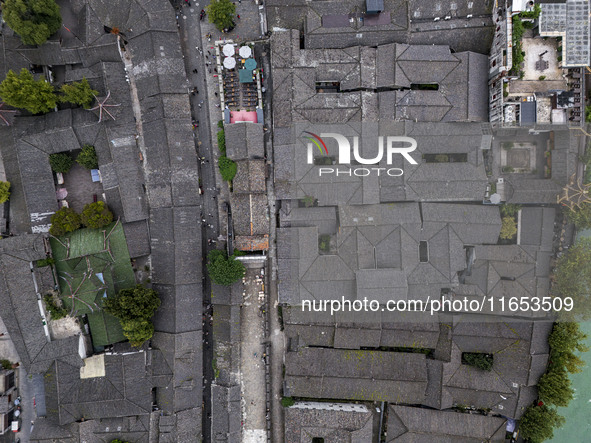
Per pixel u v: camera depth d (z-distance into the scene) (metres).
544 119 30.12
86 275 29.94
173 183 31.38
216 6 30.30
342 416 32.50
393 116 31.61
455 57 31.36
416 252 31.73
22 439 32.34
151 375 31.94
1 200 30.53
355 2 31.61
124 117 31.59
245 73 32.09
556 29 28.89
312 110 31.64
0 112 29.81
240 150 31.41
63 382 30.80
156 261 32.16
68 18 32.31
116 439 31.75
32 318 30.02
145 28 30.70
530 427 31.31
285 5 31.38
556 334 31.17
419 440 32.12
